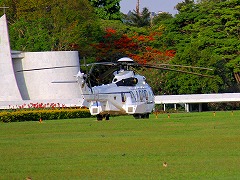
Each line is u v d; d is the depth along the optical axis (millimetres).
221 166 76812
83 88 142000
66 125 131375
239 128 117938
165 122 134000
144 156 84750
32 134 114188
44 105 184500
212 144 94312
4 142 101250
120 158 83562
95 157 84562
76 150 90812
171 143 96188
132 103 147625
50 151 90188
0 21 197250
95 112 146250
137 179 70188
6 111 166875
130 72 150125
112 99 146125
